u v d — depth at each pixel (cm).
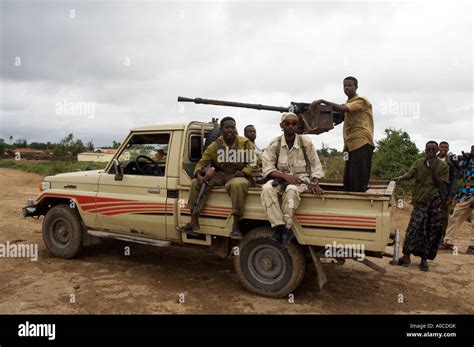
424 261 556
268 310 402
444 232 707
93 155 3092
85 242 567
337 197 394
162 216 486
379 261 600
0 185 1686
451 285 495
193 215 452
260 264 441
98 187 544
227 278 500
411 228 564
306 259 443
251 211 430
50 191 582
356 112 453
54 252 575
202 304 412
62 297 423
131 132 529
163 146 534
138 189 508
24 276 489
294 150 438
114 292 441
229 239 467
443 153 679
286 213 396
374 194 378
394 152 1212
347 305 421
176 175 482
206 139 504
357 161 450
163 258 586
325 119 447
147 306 404
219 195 452
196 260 579
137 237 514
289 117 429
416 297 450
